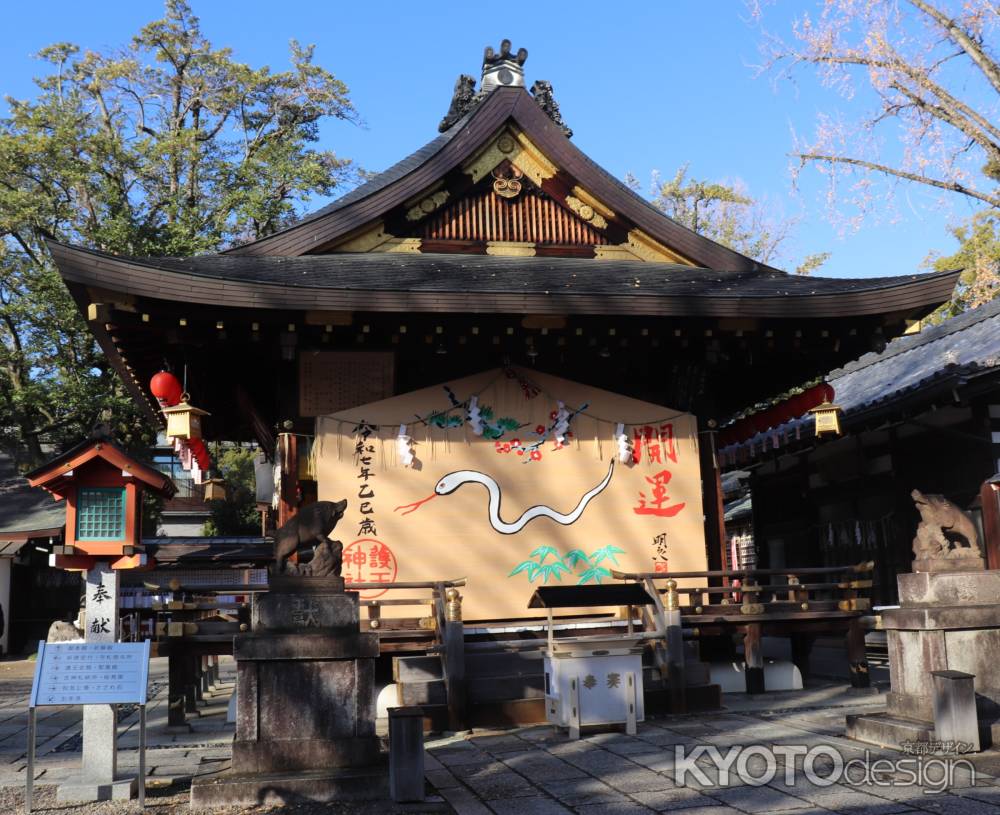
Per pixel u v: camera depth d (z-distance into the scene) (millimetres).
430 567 11023
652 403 12461
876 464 16047
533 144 13211
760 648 11078
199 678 12703
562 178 13406
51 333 26547
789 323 11516
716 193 32031
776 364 13516
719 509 12328
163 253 26734
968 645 7750
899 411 13688
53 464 6996
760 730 8594
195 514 36844
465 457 11359
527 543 11312
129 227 26000
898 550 15305
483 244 13203
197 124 32156
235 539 12391
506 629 10641
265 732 6727
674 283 11883
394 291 10227
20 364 27609
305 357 11398
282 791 6359
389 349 11555
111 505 7219
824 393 12164
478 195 13336
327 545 7234
